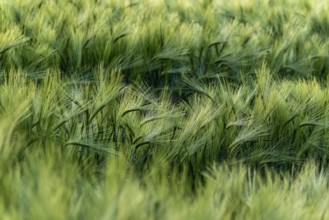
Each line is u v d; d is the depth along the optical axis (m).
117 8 7.27
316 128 4.73
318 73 6.88
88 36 5.89
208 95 4.88
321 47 6.96
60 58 5.89
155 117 4.09
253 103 5.02
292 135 4.80
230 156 4.32
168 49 6.02
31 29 6.10
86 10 6.49
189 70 6.18
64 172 3.06
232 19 7.71
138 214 2.62
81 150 3.93
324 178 3.53
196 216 2.76
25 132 3.79
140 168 4.00
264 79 5.11
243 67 6.39
